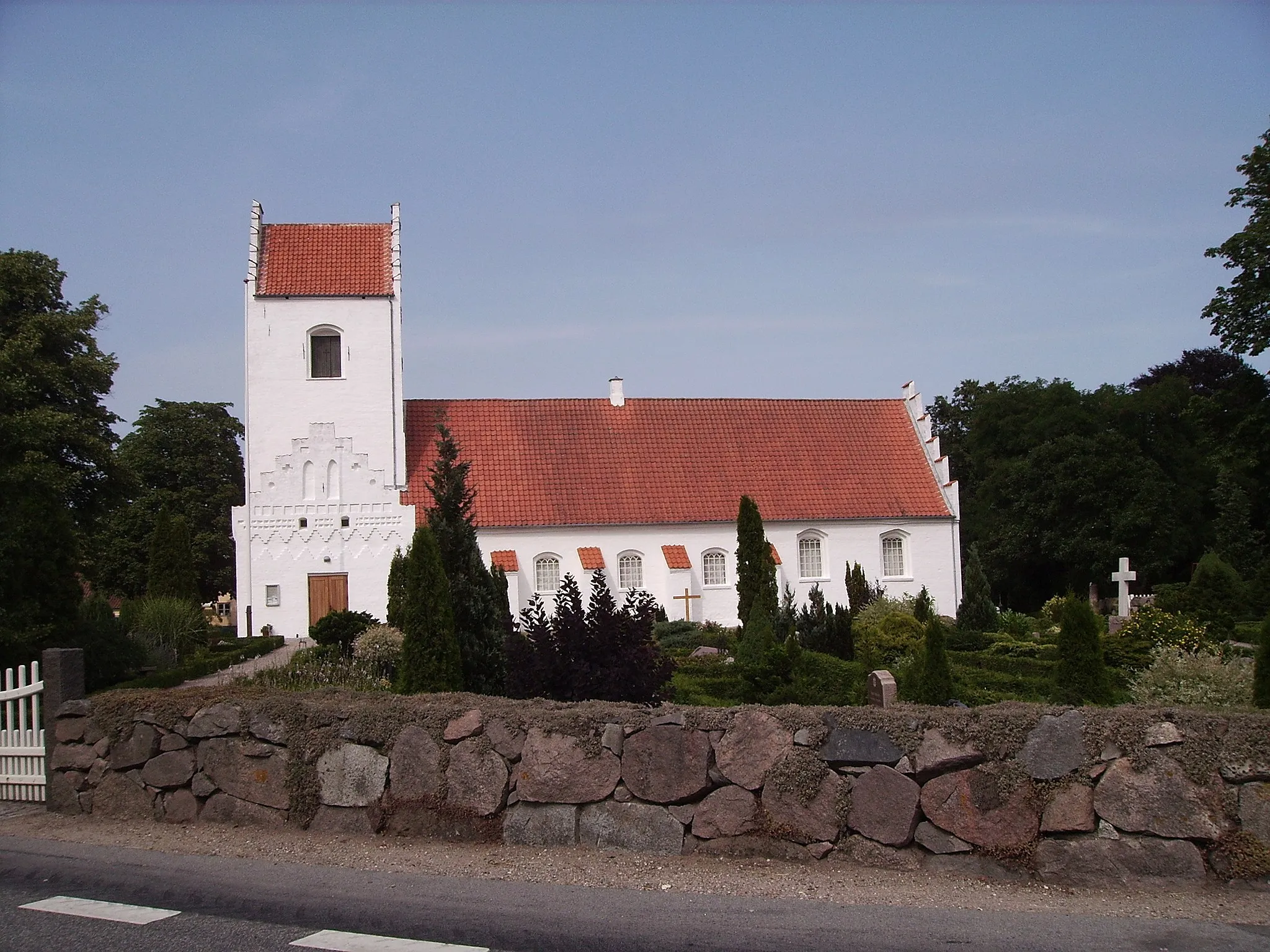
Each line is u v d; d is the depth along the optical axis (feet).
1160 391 183.21
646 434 134.92
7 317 112.98
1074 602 56.49
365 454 121.19
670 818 30.53
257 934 24.62
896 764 29.30
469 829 31.89
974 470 201.87
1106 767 28.17
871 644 84.02
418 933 24.56
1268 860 27.07
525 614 49.26
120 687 65.87
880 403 145.59
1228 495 176.24
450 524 61.16
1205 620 106.83
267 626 118.11
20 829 35.29
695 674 74.69
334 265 125.18
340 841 32.32
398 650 79.61
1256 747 27.48
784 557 127.75
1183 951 23.24
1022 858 28.19
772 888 27.66
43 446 105.91
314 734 33.65
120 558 174.19
